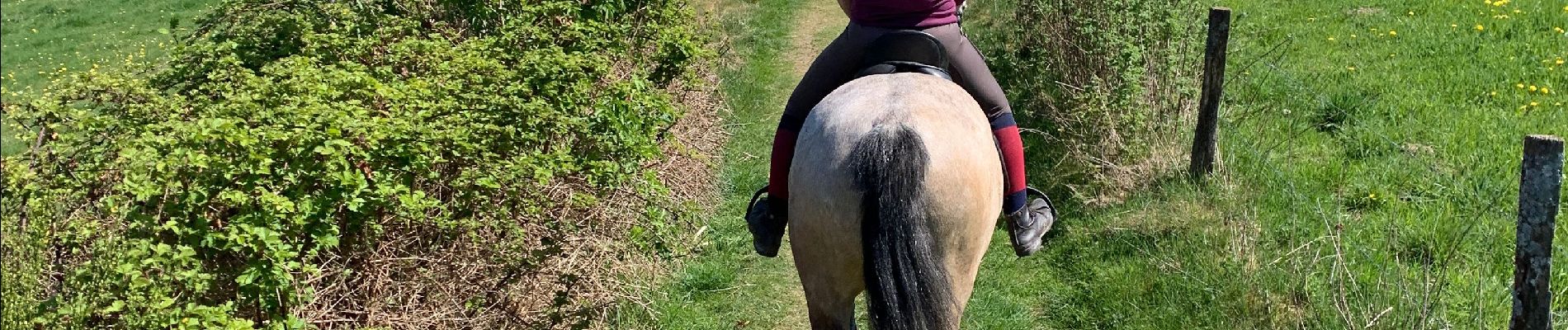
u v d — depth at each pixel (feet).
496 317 14.89
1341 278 13.65
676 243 19.03
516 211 14.61
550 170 14.61
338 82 13.99
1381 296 13.64
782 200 12.55
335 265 13.24
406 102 13.98
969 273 10.63
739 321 17.20
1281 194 18.13
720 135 26.55
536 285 15.37
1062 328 16.26
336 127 11.91
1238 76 24.35
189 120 13.65
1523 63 23.88
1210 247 16.55
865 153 9.60
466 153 13.64
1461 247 15.58
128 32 51.90
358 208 12.10
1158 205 18.61
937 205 9.78
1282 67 25.76
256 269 10.95
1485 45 25.25
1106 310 16.07
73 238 10.73
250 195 11.42
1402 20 28.50
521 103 15.38
